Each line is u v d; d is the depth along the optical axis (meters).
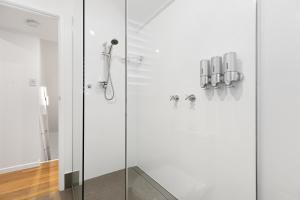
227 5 1.24
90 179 1.81
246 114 1.12
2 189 1.86
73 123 1.89
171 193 1.73
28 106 2.47
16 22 2.13
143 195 1.67
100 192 1.60
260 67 1.06
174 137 1.73
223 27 1.27
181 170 1.64
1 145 2.24
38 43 2.61
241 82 1.16
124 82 1.96
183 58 1.62
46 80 4.37
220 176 1.29
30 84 2.50
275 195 0.99
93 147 1.90
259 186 1.06
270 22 1.01
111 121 1.95
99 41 2.02
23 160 2.41
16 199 1.67
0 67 2.25
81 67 1.42
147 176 1.83
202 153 1.44
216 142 1.33
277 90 0.98
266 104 1.03
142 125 1.95
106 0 2.03
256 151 1.07
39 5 1.83
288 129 0.93
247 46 1.12
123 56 1.99
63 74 1.95
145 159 1.88
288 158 0.93
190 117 1.56
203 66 1.35
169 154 1.79
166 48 1.83
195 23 1.49
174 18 1.72
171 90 1.77
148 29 2.02
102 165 1.86
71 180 1.92
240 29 1.16
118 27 1.99
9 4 1.71
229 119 1.23
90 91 1.95
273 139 1.00
